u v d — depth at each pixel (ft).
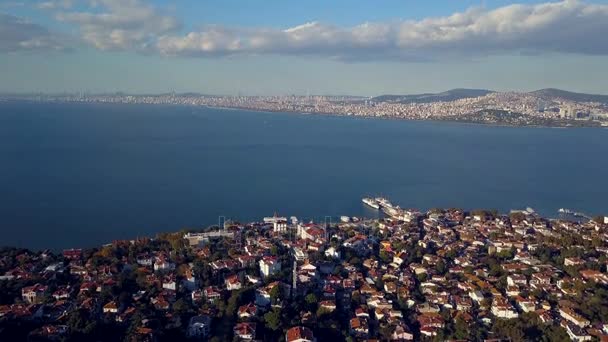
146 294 610.65
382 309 608.60
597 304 606.55
